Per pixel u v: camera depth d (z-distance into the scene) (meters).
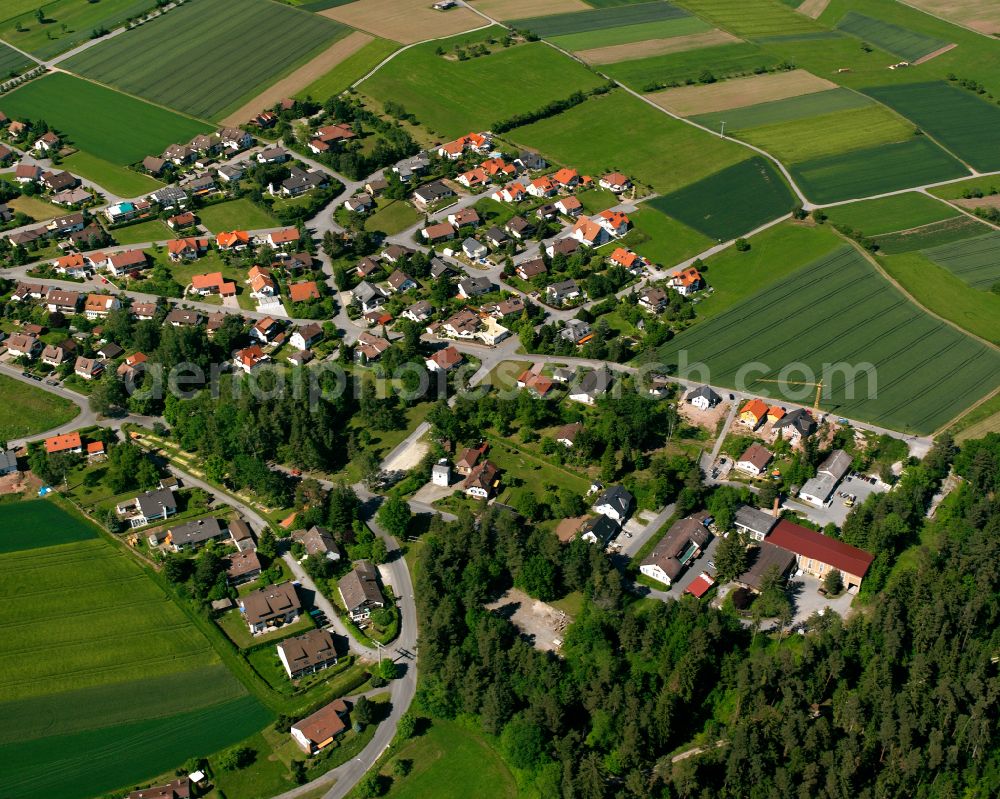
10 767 191.00
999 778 189.62
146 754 193.38
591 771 180.12
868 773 189.25
